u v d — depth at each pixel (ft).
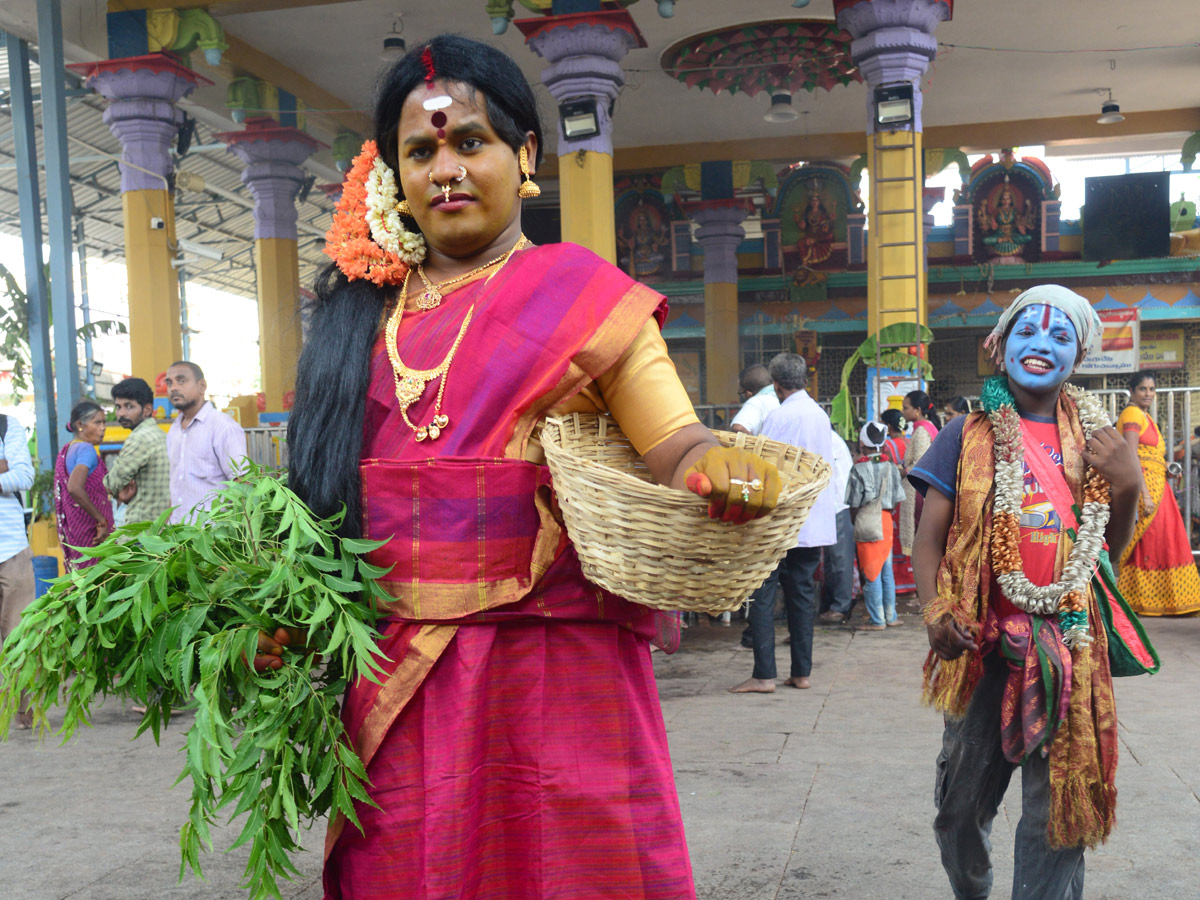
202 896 9.98
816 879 9.72
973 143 59.11
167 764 14.76
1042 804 7.16
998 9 42.39
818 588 26.50
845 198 61.57
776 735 14.92
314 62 46.42
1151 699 16.20
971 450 7.53
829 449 18.51
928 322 61.57
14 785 13.83
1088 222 59.21
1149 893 9.23
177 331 38.63
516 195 5.55
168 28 37.11
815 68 43.65
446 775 4.95
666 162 59.36
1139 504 7.40
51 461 32.42
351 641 5.00
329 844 5.27
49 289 34.14
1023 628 7.15
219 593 4.94
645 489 4.50
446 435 5.12
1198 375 60.18
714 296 59.16
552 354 5.06
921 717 15.75
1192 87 52.65
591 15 32.86
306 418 5.32
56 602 5.03
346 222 5.63
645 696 5.42
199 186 38.96
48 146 32.63
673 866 5.17
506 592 5.04
